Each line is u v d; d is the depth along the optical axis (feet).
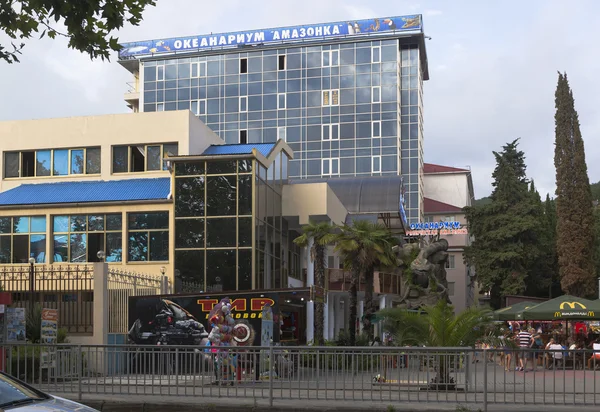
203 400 48.55
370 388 47.93
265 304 79.87
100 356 51.06
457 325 61.52
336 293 133.39
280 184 119.65
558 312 95.61
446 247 152.35
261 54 284.61
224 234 102.83
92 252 105.19
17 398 29.27
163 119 114.11
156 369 50.19
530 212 208.64
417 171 275.18
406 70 281.54
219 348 49.49
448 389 48.01
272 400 47.50
